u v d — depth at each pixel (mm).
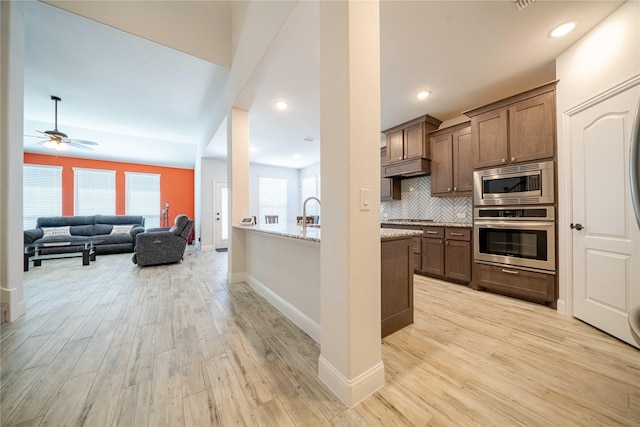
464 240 3232
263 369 1559
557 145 2389
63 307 2576
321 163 1418
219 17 3094
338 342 1321
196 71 3316
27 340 1903
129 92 3826
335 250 1327
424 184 4297
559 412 1214
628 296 1807
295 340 1925
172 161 7570
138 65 3146
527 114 2596
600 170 1991
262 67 2477
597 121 2004
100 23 2383
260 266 3094
